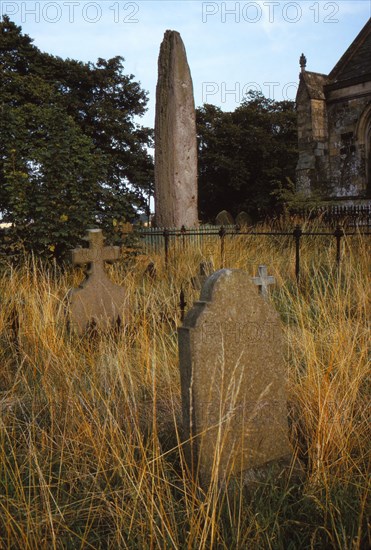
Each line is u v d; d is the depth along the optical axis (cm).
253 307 308
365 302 565
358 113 2091
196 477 280
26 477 293
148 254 994
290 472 298
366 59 2172
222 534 254
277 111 3891
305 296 668
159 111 1418
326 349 447
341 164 2156
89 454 310
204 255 908
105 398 367
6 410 374
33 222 805
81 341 520
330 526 260
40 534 247
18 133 845
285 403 323
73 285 720
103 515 272
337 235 762
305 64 2208
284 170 3653
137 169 3131
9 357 495
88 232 614
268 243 1073
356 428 329
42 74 2741
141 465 278
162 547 246
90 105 2945
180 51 1404
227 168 3562
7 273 729
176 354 468
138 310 592
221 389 282
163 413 364
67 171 825
